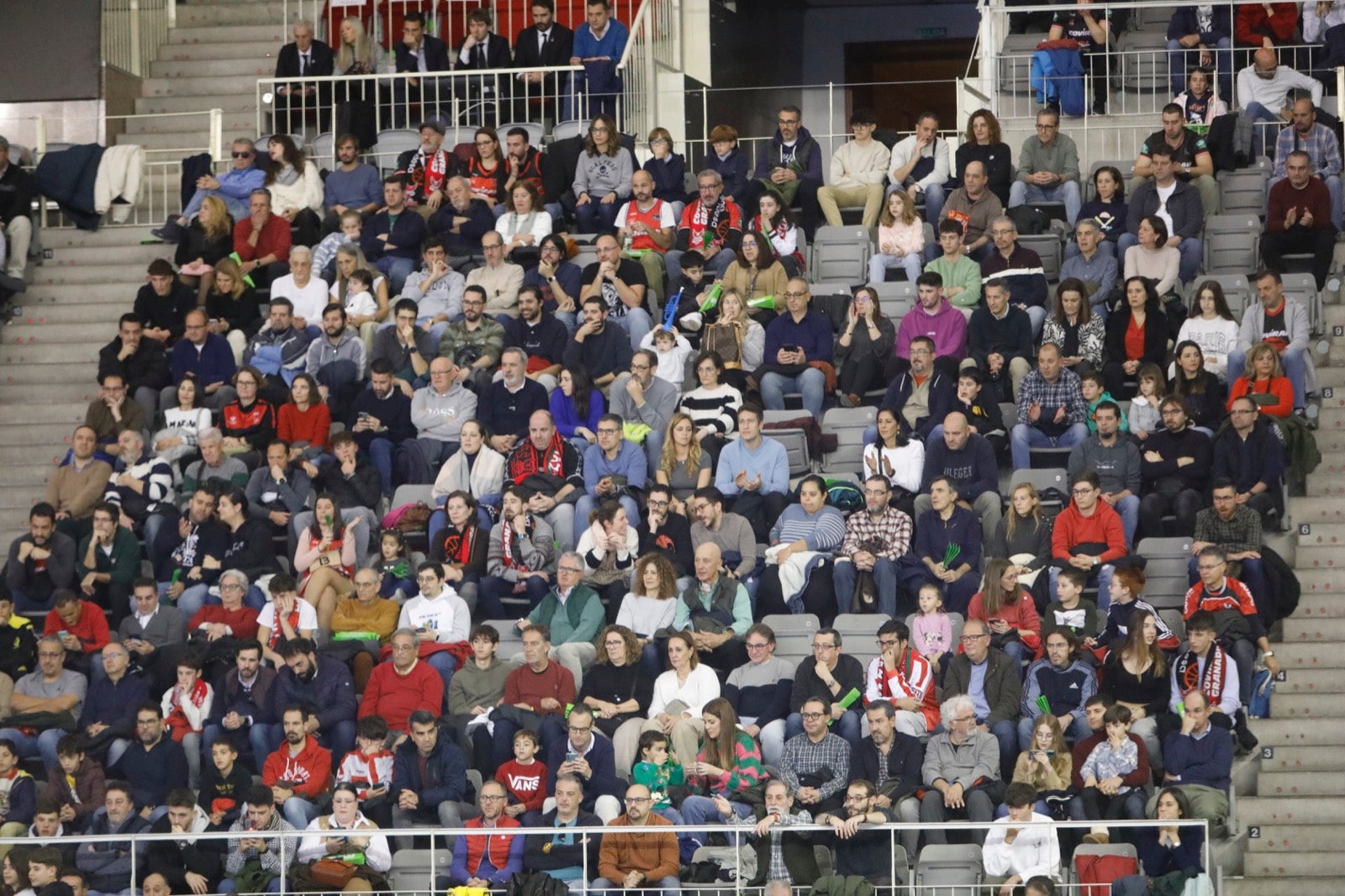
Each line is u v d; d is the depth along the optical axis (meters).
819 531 49.09
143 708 45.72
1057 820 41.91
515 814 43.28
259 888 41.84
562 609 47.84
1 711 47.69
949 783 42.44
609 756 43.72
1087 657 45.00
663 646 46.47
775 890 40.09
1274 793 45.25
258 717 46.03
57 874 42.12
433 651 47.16
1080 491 48.09
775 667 45.72
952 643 46.19
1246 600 46.38
